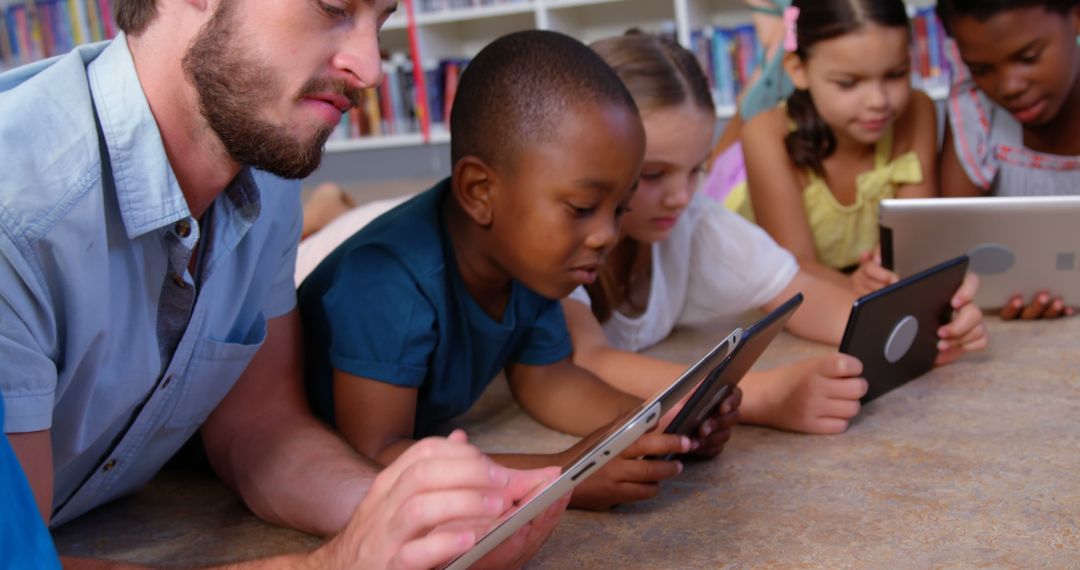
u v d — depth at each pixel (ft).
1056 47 6.42
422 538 2.64
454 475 2.62
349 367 4.23
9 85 3.21
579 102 3.90
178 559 3.84
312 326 4.67
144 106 3.02
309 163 3.05
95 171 2.94
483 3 16.12
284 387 4.23
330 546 2.90
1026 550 3.33
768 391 4.68
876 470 4.08
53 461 3.45
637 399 4.69
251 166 3.15
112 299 3.21
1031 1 6.30
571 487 2.69
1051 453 4.08
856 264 7.72
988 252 5.82
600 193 3.96
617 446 2.67
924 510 3.68
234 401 4.16
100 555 3.92
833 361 4.49
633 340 5.96
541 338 4.86
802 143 7.18
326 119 3.00
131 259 3.22
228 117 2.93
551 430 4.94
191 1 2.90
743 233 6.00
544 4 15.80
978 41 6.53
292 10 2.82
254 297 3.91
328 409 4.70
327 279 4.61
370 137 16.94
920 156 7.33
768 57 8.96
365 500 2.85
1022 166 7.31
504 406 5.41
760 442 4.54
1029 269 5.84
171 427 3.85
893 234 5.90
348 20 2.93
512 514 2.63
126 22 3.03
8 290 2.79
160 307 3.45
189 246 3.23
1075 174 7.18
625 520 3.83
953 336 5.16
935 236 5.82
